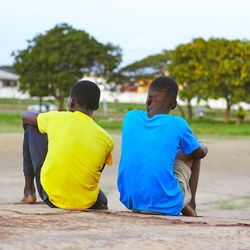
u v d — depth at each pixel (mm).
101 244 2729
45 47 59969
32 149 6238
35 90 60688
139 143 5754
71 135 5883
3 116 49219
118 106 77562
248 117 62500
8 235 2869
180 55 53031
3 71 103750
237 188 12062
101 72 64625
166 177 5641
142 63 65688
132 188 5723
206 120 54625
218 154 20000
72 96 6121
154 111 5969
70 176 5816
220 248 2785
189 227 3482
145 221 3891
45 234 2953
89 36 61375
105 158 6090
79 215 4125
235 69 49906
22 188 11328
